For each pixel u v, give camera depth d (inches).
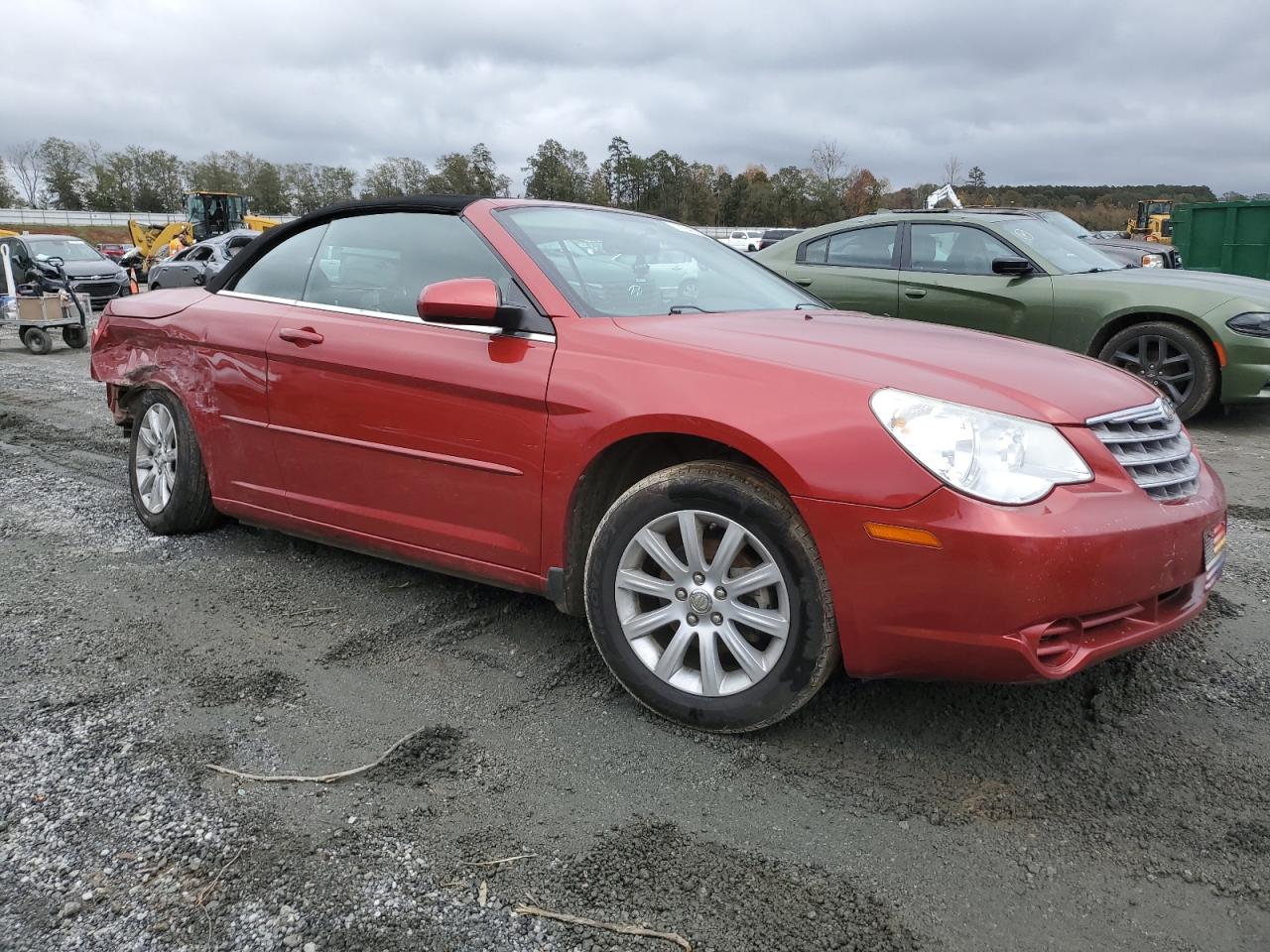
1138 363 284.8
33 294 550.3
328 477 141.5
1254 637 133.0
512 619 139.6
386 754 103.1
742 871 84.6
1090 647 93.2
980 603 89.9
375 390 132.0
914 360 106.1
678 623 108.1
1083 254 310.0
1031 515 89.4
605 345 114.0
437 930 77.1
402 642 132.1
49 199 3678.6
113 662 124.8
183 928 76.9
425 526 130.3
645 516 107.6
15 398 355.9
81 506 199.2
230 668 123.4
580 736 107.7
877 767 101.3
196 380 160.2
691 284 143.6
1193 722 110.0
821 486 95.2
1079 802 94.8
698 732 108.2
